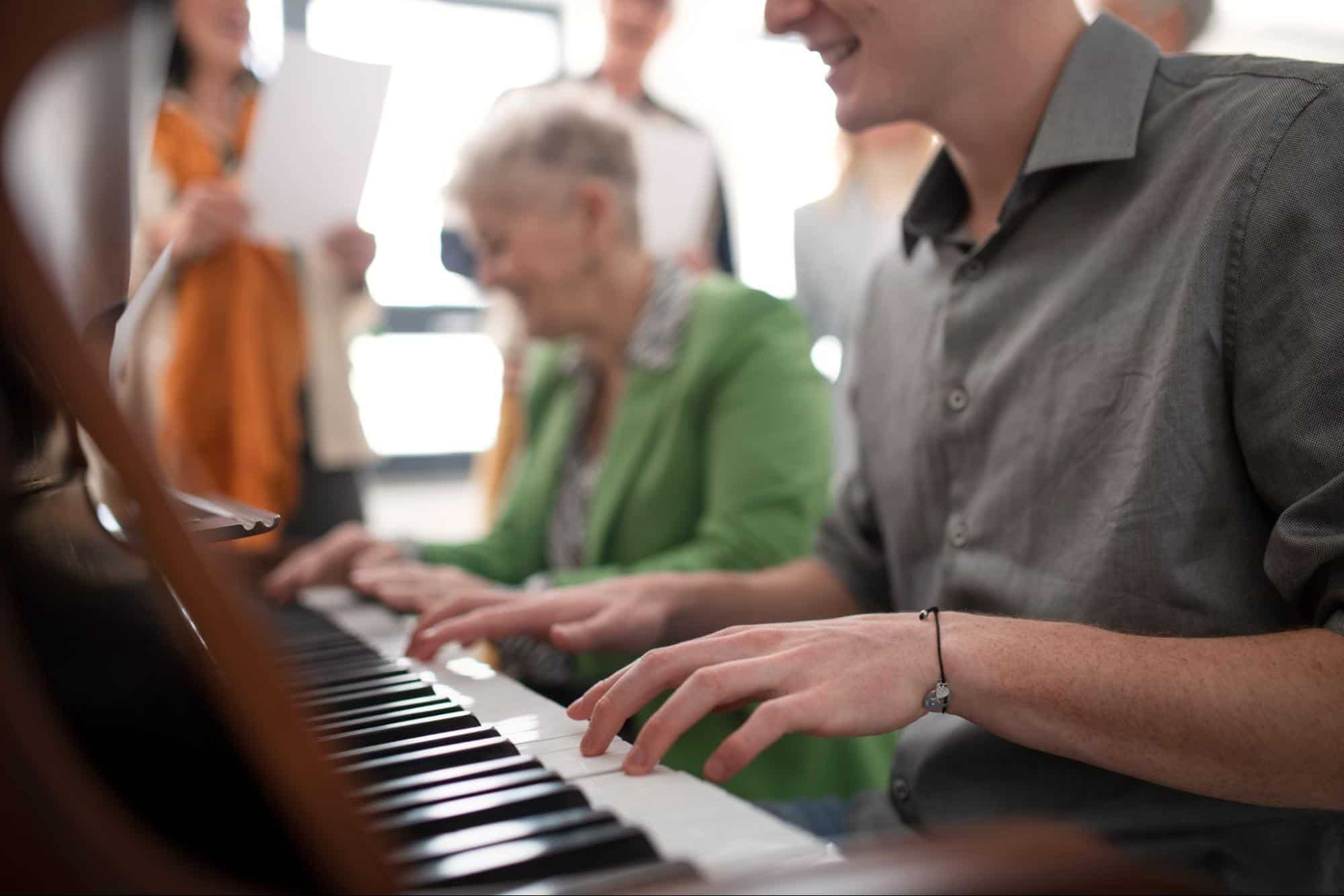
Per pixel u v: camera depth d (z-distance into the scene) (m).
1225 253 0.68
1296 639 0.59
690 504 1.43
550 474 1.61
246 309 1.79
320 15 3.58
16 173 0.29
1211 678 0.58
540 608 0.91
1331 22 3.59
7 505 0.41
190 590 0.30
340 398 1.92
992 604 0.82
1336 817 0.69
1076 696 0.59
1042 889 0.33
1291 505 0.64
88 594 0.42
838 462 2.28
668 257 1.95
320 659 0.85
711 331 1.43
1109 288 0.76
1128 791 0.73
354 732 0.59
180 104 1.80
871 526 1.08
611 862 0.40
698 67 3.96
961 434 0.86
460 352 3.76
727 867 0.39
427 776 0.50
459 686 0.73
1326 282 0.63
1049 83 0.83
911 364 0.98
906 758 0.85
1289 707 0.57
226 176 1.84
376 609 1.16
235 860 0.33
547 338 1.57
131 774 0.35
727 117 4.03
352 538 1.36
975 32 0.80
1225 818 0.71
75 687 0.38
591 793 0.48
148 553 0.30
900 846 0.37
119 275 0.35
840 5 0.80
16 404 0.43
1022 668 0.59
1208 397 0.69
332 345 1.91
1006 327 0.84
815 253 2.54
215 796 0.34
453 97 3.72
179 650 0.38
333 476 1.93
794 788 1.15
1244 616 0.69
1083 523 0.75
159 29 0.34
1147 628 0.71
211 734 0.35
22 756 0.32
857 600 1.08
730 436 1.37
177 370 1.74
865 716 0.55
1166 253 0.73
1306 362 0.64
